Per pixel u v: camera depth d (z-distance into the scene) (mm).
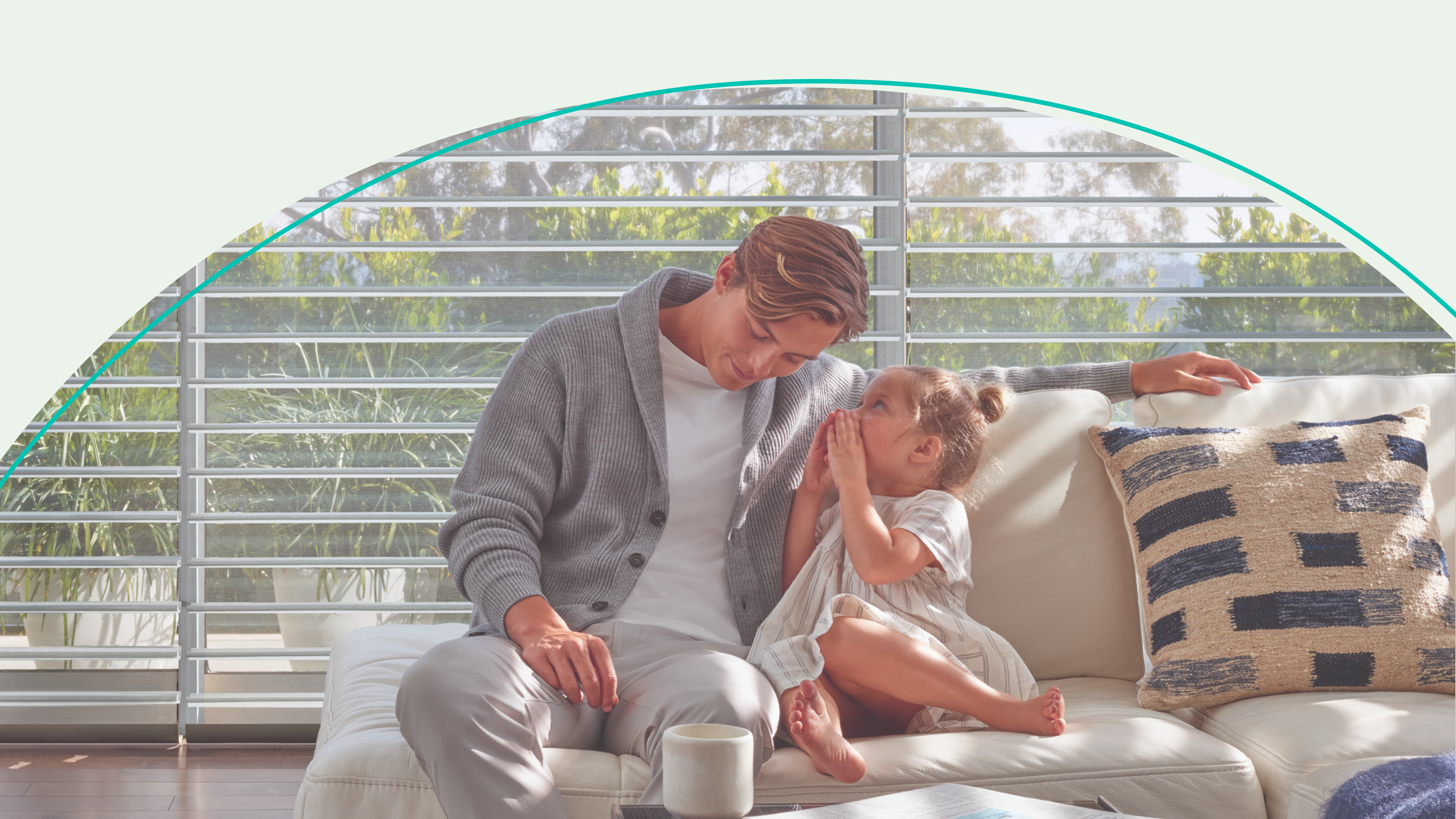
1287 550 1574
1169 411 1850
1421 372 2484
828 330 1508
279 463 2457
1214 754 1316
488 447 1569
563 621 1396
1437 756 1218
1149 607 1637
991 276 2471
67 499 2406
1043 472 1781
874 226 2473
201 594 2475
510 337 2438
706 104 2414
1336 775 1242
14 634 2451
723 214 2447
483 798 1117
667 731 989
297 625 2498
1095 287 2473
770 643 1509
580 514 1560
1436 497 1788
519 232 2418
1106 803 1117
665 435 1591
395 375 2451
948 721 1468
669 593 1538
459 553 1448
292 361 2430
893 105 2445
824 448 1666
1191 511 1636
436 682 1178
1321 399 1856
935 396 1664
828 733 1231
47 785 2223
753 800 1037
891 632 1428
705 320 1631
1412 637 1522
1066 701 1592
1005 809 997
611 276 2441
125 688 2479
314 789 1207
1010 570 1736
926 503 1609
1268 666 1513
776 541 1646
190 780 2266
